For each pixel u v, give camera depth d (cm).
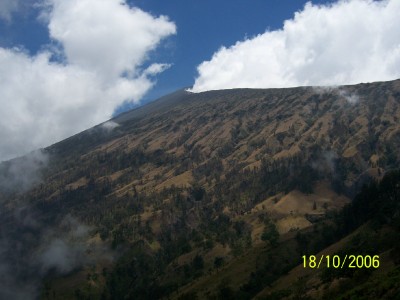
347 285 15950
